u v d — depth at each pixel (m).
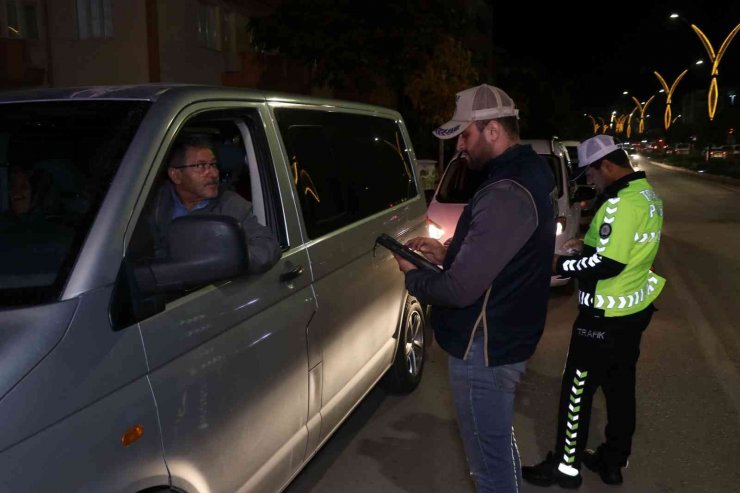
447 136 2.70
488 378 2.69
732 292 8.34
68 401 1.84
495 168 2.64
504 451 2.79
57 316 1.87
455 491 3.80
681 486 3.83
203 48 17.81
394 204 4.76
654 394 5.13
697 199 21.16
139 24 15.78
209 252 2.16
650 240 3.48
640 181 3.48
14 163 2.43
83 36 16.09
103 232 2.06
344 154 4.08
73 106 2.49
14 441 1.70
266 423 2.79
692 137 69.38
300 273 3.13
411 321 5.02
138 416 2.06
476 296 2.57
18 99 2.62
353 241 3.82
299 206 3.27
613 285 3.52
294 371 3.01
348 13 14.68
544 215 2.61
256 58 19.45
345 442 4.40
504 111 2.66
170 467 2.21
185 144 2.71
